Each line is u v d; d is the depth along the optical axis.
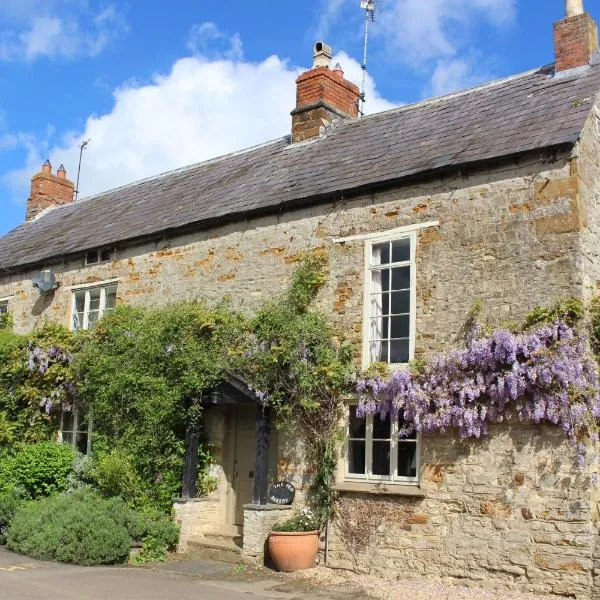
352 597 9.45
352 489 11.16
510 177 10.66
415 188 11.60
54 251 17.97
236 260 13.87
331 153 14.48
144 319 14.40
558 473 9.56
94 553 11.24
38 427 16.44
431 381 10.61
